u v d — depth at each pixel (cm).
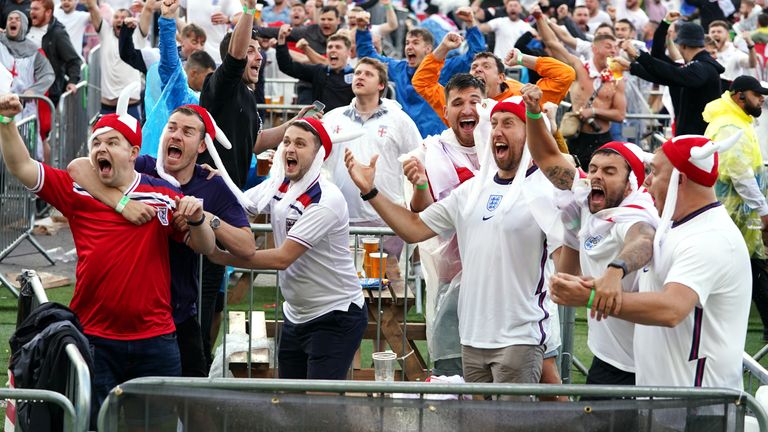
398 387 1686
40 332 1961
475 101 2481
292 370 2420
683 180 1767
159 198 2072
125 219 2045
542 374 2412
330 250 2295
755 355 3228
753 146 3447
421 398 1691
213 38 5225
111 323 2061
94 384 1972
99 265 2038
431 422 1692
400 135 3434
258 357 2642
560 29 5631
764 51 5522
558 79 3444
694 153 1727
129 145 2045
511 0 6531
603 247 1895
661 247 1784
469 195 2159
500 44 6581
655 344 1816
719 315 1769
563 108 5047
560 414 1683
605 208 1900
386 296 2767
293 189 2289
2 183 3812
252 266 2216
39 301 2127
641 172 1892
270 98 5297
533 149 1997
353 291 2352
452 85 2505
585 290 1683
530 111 1966
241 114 2820
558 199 1998
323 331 2330
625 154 1891
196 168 2206
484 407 1684
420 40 4050
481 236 2139
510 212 2103
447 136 2534
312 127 2280
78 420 1759
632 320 1695
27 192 3944
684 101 4247
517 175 2100
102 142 2025
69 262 4141
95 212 2048
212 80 2748
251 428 1697
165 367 2111
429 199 2286
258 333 2767
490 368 2164
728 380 1783
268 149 3250
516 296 2125
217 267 2586
